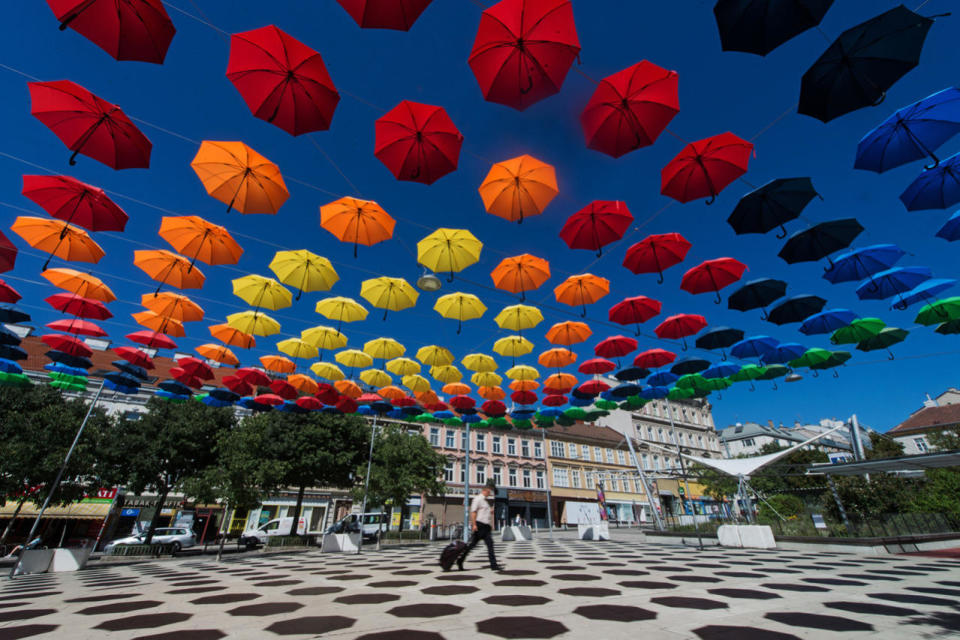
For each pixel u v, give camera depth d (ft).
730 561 31.45
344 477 78.13
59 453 50.19
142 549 60.95
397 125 17.20
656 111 15.51
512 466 126.11
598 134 16.39
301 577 25.07
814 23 12.62
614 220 21.57
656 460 150.41
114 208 20.94
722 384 47.01
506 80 14.75
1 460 47.44
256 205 20.62
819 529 47.09
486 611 14.24
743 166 17.58
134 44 13.61
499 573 24.70
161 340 37.19
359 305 35.37
